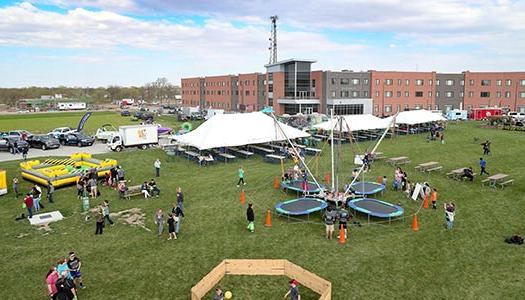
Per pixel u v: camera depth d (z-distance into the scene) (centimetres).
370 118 5172
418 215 2186
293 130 4303
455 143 4728
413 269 1557
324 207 2203
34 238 1931
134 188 2622
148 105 16400
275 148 4338
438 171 3266
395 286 1429
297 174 2883
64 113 11250
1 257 1719
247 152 4050
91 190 2633
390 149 4375
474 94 9188
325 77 8269
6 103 17888
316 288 1390
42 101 16525
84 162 3531
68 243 1866
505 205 2339
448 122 7112
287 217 2181
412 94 9044
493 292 1384
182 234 1958
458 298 1348
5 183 2719
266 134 4041
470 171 2933
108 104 18162
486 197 2505
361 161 2650
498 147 4388
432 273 1522
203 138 3762
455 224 2041
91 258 1698
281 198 2545
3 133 4962
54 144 4622
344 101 8338
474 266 1576
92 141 4872
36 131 6412
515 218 2117
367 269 1560
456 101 9256
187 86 13025
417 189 2455
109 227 2070
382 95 8800
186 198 2581
